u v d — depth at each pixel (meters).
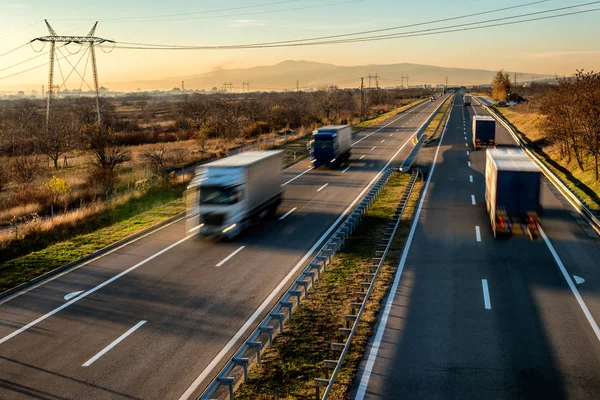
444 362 12.56
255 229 25.86
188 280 18.84
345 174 41.47
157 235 25.45
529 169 22.52
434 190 34.34
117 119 97.62
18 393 11.62
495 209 22.89
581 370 12.08
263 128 79.62
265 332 14.38
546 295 16.72
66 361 13.06
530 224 22.64
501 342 13.55
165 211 30.78
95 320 15.54
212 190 23.67
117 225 27.70
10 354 13.51
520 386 11.44
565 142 42.28
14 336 14.58
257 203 26.14
